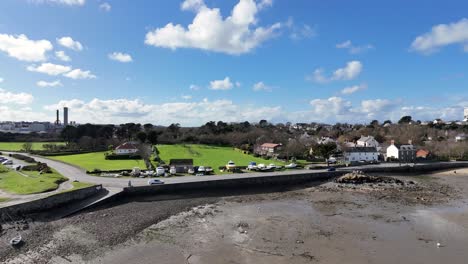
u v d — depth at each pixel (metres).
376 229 34.34
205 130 153.12
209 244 29.91
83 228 33.72
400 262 26.19
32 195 39.38
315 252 28.12
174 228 34.47
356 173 67.12
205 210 42.28
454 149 105.38
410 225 35.75
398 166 82.31
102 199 43.38
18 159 86.25
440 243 30.27
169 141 133.75
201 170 66.81
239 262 26.06
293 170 73.94
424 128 168.75
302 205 45.31
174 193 51.84
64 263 25.56
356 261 26.34
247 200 48.75
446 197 50.75
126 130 153.38
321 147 88.44
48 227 33.59
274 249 28.77
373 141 123.31
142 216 38.69
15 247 28.27
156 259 26.55
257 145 115.25
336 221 37.22
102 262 25.89
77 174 61.16
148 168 69.25
